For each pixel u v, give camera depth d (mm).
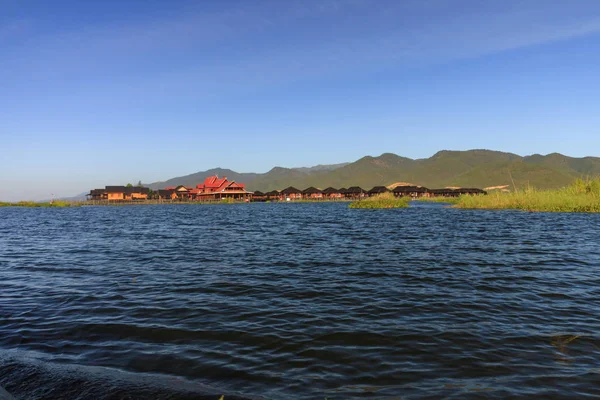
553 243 17625
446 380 5059
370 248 17031
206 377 5211
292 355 5879
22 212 67750
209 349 6133
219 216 48344
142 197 127375
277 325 7191
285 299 8945
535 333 6680
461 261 13500
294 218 41250
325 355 5867
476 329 6902
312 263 13523
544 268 12156
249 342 6402
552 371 5281
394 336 6598
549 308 8094
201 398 4660
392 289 9750
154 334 6793
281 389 4867
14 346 6340
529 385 4906
